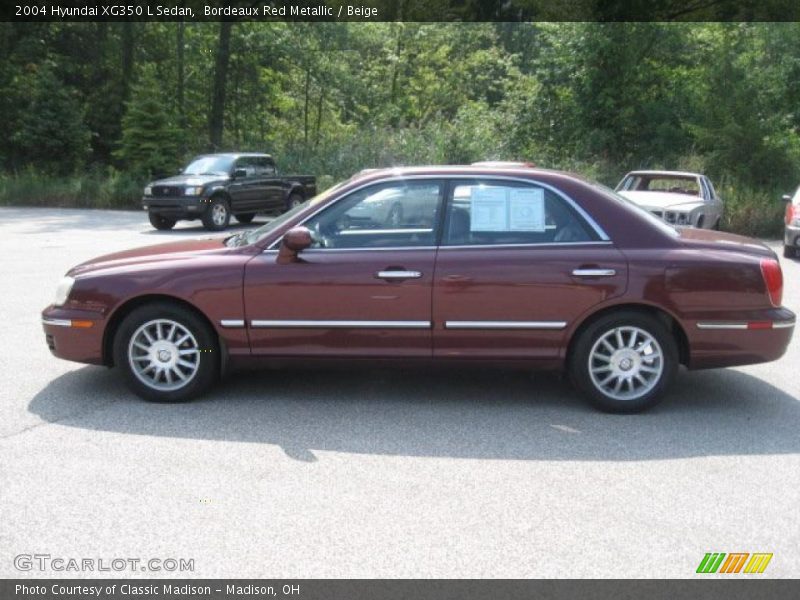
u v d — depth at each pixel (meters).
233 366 5.69
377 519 3.88
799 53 23.27
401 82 40.06
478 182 5.61
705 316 5.39
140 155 27.58
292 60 34.91
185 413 5.47
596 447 4.89
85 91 35.44
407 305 5.45
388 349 5.53
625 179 16.42
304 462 4.61
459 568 3.44
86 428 5.15
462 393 6.00
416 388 6.12
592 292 5.38
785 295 10.50
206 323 5.62
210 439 4.97
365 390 6.05
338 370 6.58
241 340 5.58
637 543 3.67
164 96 32.81
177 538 3.69
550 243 5.48
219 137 33.19
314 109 37.75
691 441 5.01
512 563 3.48
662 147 24.80
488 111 29.84
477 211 5.55
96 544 3.63
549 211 5.53
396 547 3.62
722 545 3.66
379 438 5.02
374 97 38.59
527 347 5.48
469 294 5.41
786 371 6.73
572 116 26.30
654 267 5.37
